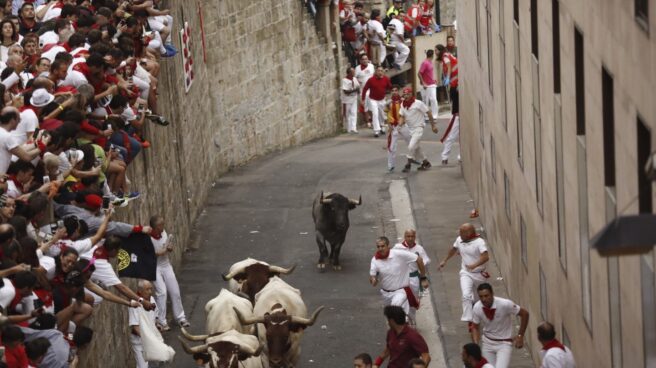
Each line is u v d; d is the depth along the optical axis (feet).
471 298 86.74
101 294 65.57
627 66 52.80
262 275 83.97
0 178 60.44
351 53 170.30
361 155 145.18
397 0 179.83
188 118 118.42
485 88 106.52
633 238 37.14
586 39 61.46
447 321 91.30
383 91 160.15
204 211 122.31
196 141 122.42
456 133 134.41
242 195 127.95
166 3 109.19
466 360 67.41
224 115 137.80
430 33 181.37
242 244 111.75
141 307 76.59
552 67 71.67
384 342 88.22
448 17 202.69
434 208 118.93
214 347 69.26
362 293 97.66
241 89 141.79
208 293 99.09
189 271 104.68
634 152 52.01
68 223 64.23
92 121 74.64
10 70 70.13
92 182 70.64
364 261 105.19
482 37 108.06
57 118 69.36
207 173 128.16
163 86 104.88
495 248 102.22
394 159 133.49
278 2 149.38
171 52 101.40
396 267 86.79
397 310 70.23
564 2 67.15
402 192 126.11
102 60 76.07
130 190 85.51
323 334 89.71
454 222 114.21
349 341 88.43
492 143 102.37
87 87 72.49
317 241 102.37
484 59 106.83
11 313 56.03
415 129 132.05
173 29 112.06
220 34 136.77
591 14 60.08
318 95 160.25
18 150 62.39
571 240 67.41
